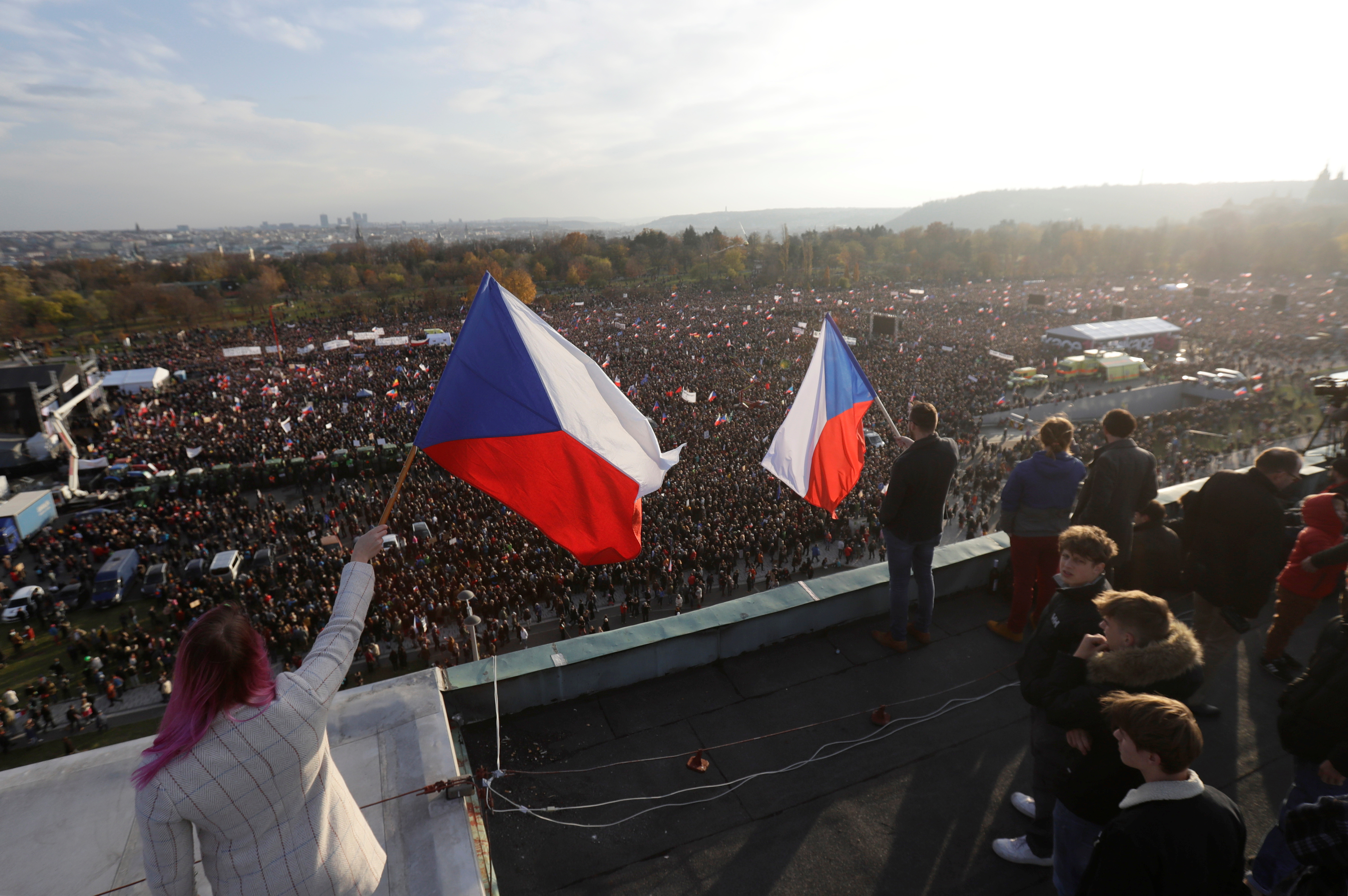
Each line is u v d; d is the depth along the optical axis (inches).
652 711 179.9
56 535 1194.6
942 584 233.8
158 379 2240.4
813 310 3713.1
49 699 717.9
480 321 167.3
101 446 1706.4
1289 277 5369.1
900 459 189.6
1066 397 1995.6
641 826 145.6
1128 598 101.9
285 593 930.7
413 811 122.0
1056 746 124.3
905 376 2129.7
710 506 1119.6
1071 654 115.0
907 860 137.3
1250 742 167.8
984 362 2421.3
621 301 4195.4
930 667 198.8
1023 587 203.8
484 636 815.7
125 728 722.8
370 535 93.7
